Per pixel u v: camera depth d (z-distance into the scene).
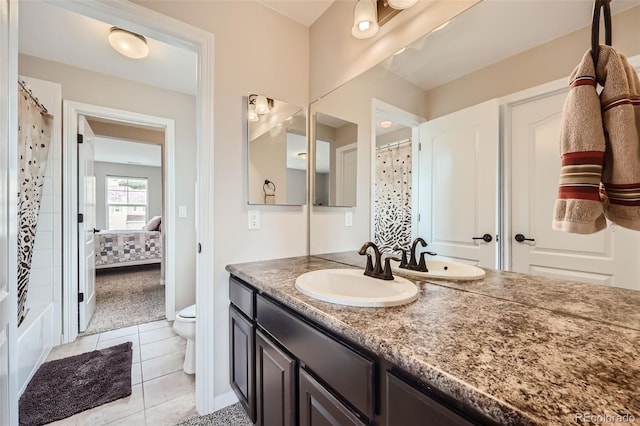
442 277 1.16
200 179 1.48
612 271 0.75
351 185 1.63
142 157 6.68
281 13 1.78
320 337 0.82
